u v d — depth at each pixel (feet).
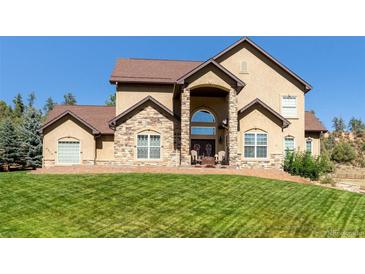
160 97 90.22
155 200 43.34
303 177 74.54
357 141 339.98
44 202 42.55
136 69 94.58
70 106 105.09
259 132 77.97
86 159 85.66
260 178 58.49
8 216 37.52
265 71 88.99
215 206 41.50
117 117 76.64
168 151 78.38
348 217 39.22
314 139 101.76
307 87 89.20
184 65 99.71
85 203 42.11
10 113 281.74
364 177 107.34
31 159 113.09
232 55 88.33
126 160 77.20
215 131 86.28
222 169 67.31
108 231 33.50
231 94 74.69
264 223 36.37
